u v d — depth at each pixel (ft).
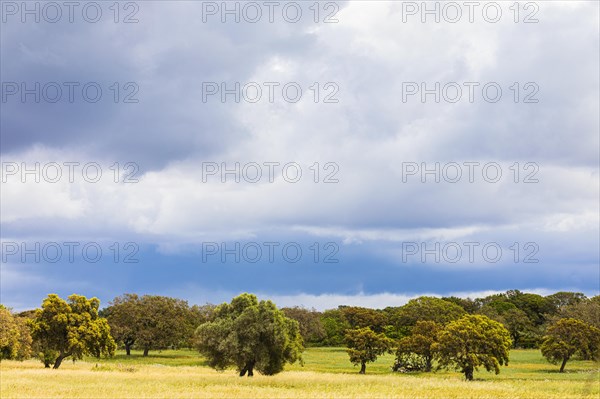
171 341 376.68
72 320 257.96
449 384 158.71
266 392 135.54
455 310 444.55
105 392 133.18
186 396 127.24
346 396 128.47
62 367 258.78
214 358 191.72
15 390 136.15
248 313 187.01
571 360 301.22
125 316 378.53
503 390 142.61
